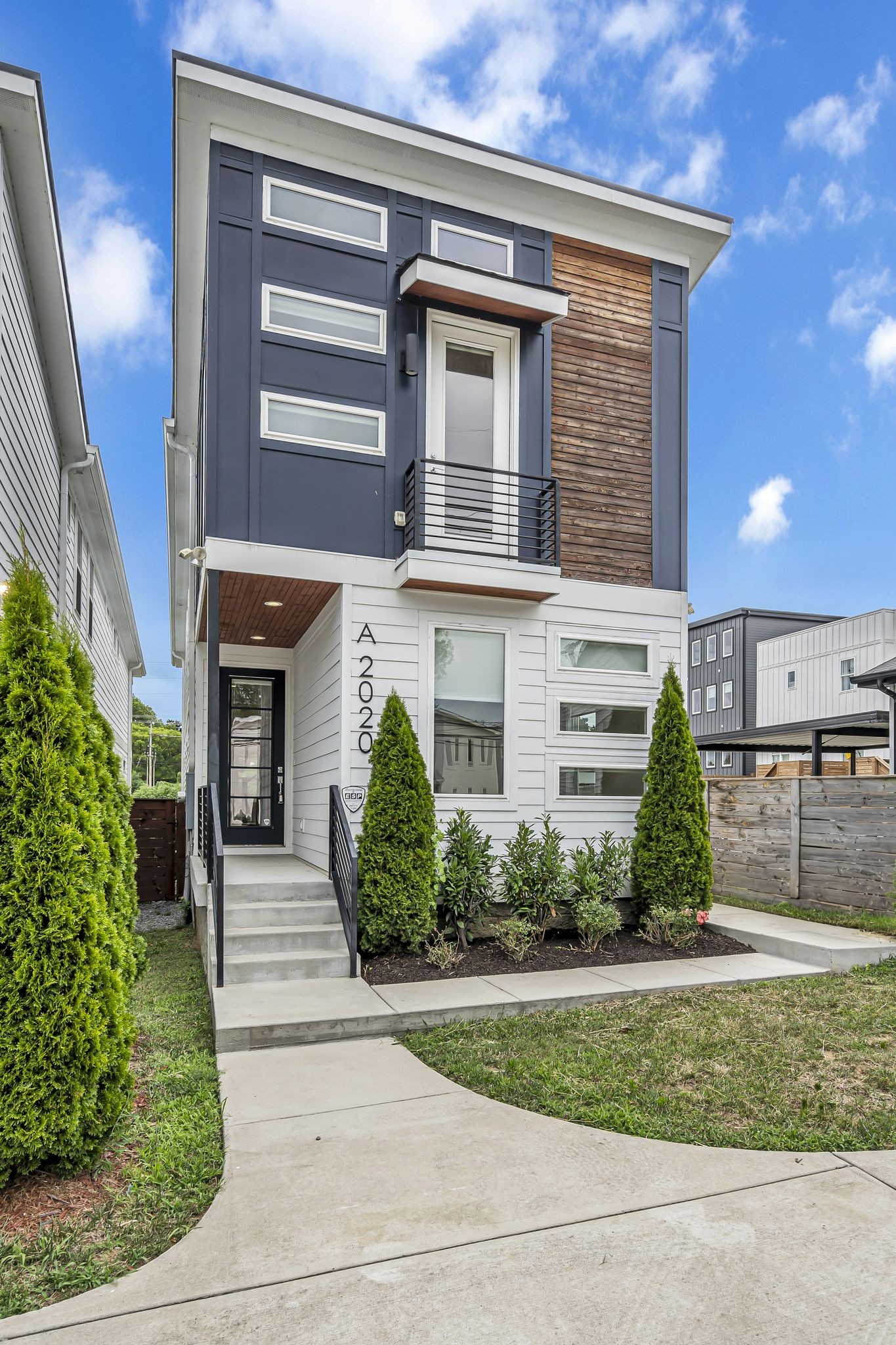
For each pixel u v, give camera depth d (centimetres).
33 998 325
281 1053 482
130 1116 385
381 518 759
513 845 746
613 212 858
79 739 362
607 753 828
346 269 764
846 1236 289
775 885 916
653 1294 256
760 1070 442
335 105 734
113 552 1452
